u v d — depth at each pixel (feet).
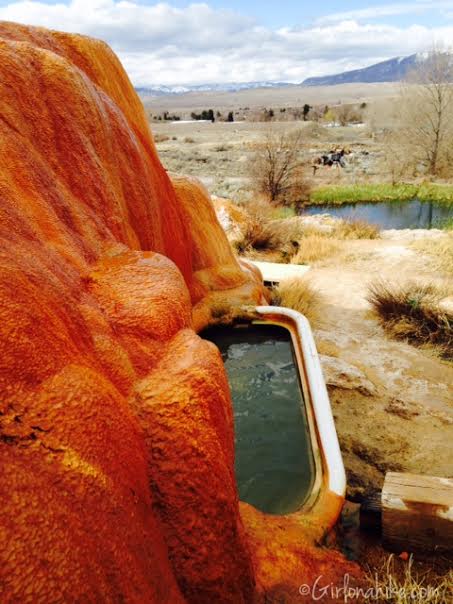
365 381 14.90
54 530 3.60
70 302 5.62
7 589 3.17
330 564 7.66
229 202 34.32
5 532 3.32
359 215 52.19
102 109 10.03
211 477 5.50
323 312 21.44
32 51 8.69
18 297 4.54
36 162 7.47
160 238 12.35
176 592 5.19
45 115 8.24
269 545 7.50
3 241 5.34
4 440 3.85
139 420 5.48
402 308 19.71
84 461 4.22
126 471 4.75
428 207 57.11
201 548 5.47
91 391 4.67
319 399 11.74
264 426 11.87
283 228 34.45
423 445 12.19
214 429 5.78
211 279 18.07
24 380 4.22
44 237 6.66
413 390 14.75
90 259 7.45
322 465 9.96
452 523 8.18
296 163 57.26
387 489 8.64
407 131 75.25
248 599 6.31
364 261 28.78
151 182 12.25
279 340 16.28
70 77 8.85
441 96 70.54
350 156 90.99
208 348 6.54
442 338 18.02
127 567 4.23
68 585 3.52
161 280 7.27
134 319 6.50
